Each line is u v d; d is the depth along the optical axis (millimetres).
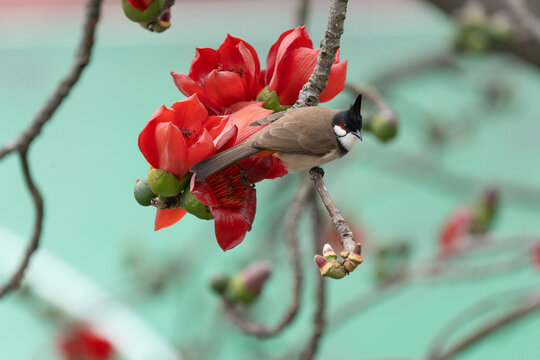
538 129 13172
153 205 6715
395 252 8117
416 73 9461
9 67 16531
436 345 7324
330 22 6715
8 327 11516
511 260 7742
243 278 7227
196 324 8898
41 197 6969
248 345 8555
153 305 10781
